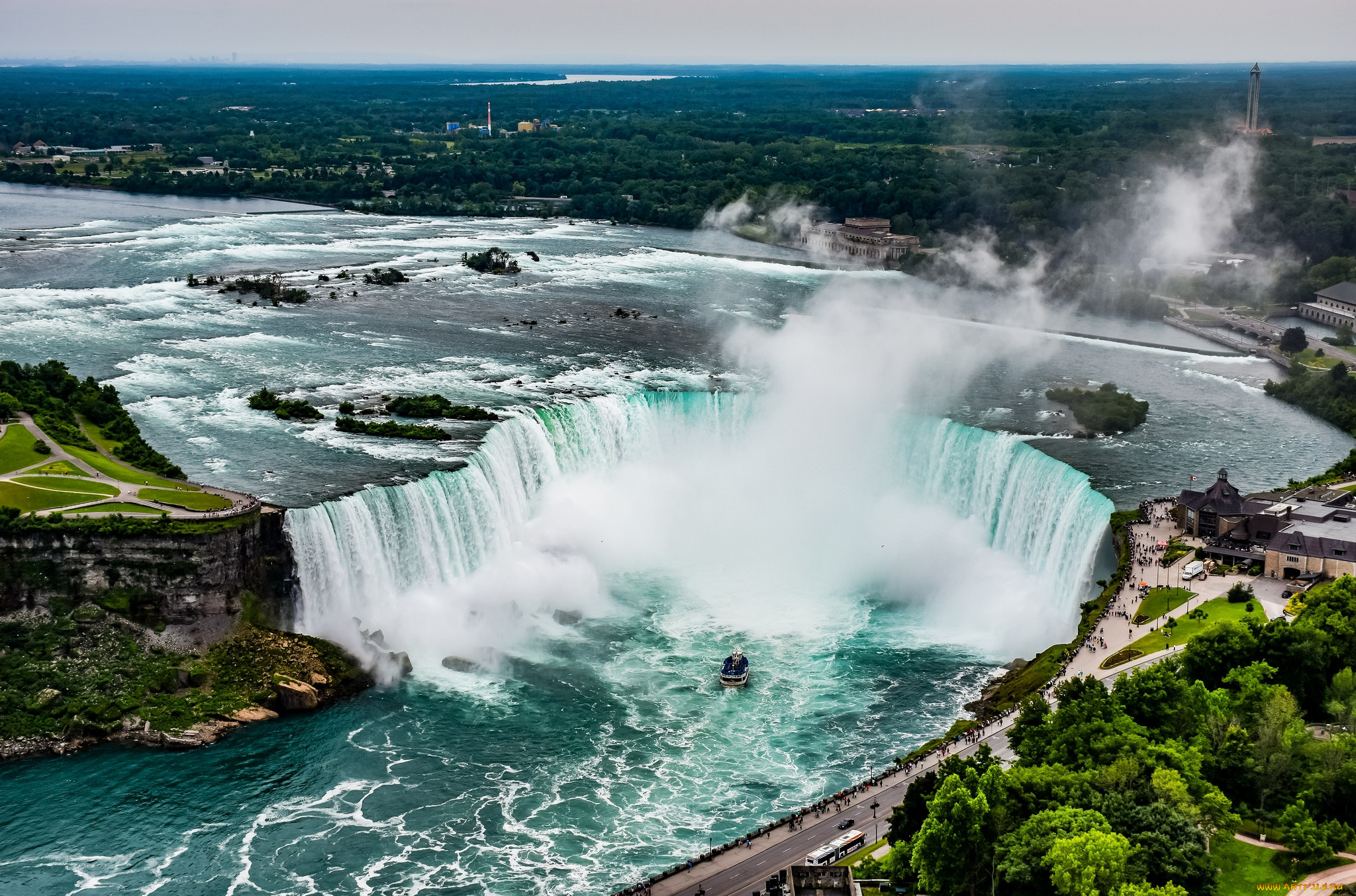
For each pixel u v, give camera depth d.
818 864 178.38
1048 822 163.38
